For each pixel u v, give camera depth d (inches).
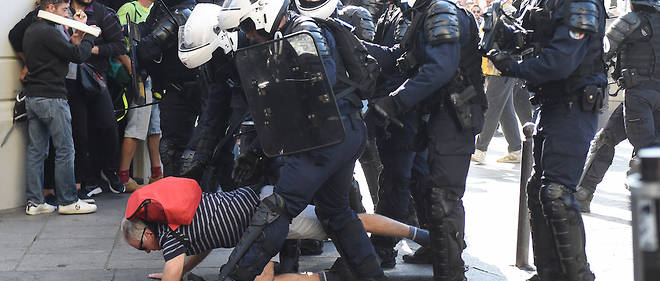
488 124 320.2
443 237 147.2
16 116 220.7
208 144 171.2
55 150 218.8
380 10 195.8
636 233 52.0
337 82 135.6
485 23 146.6
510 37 152.6
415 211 198.7
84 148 232.1
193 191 141.5
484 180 286.7
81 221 214.7
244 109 165.2
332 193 143.9
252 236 135.1
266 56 133.8
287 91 133.3
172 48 205.3
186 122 210.8
